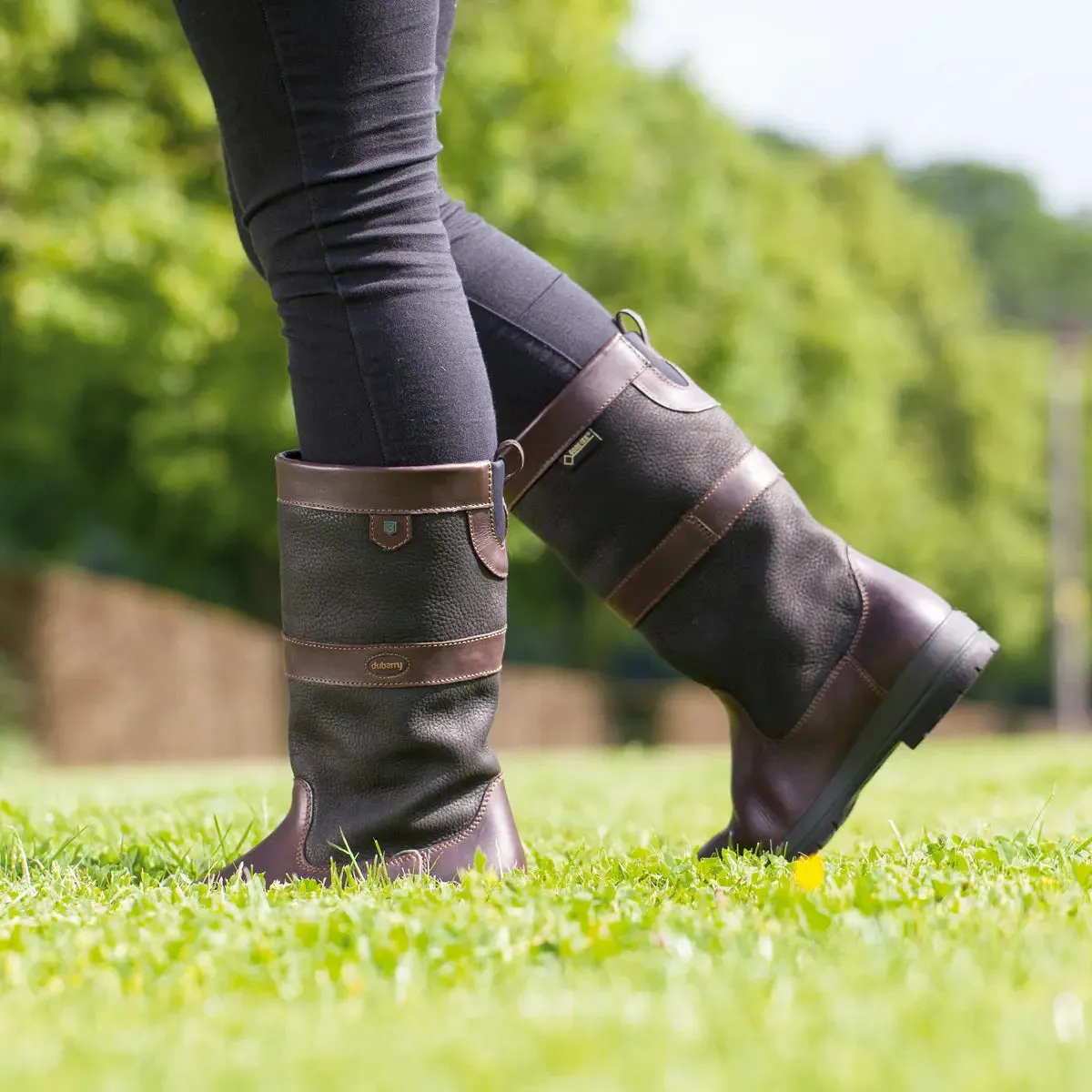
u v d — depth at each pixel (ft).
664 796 19.13
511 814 9.21
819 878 8.05
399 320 8.41
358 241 8.37
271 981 5.99
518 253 9.56
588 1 64.64
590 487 9.39
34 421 57.00
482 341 9.39
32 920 7.49
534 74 63.72
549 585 95.45
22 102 49.19
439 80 9.70
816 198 138.41
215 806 15.80
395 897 7.80
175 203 48.62
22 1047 5.05
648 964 6.14
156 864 10.64
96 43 51.55
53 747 57.82
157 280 47.14
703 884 8.48
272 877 8.90
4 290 48.29
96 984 6.07
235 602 82.94
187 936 6.86
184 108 52.80
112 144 47.21
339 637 8.69
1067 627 132.98
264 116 8.32
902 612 9.61
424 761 8.82
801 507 9.71
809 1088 4.35
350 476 8.48
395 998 5.66
